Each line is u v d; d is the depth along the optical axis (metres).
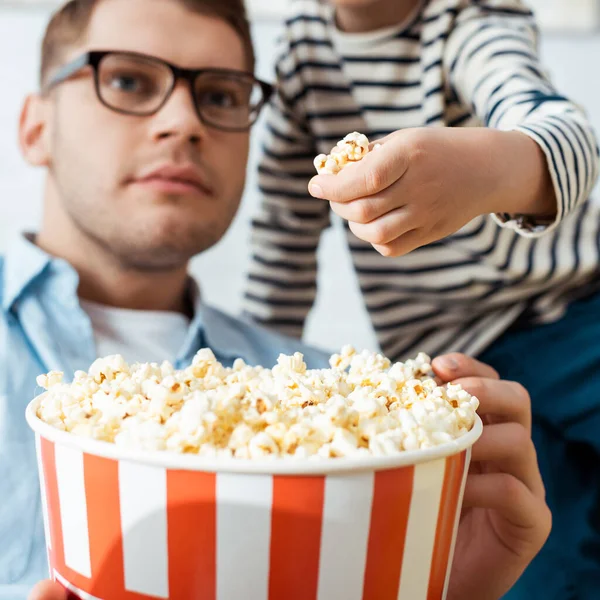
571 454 0.96
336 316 1.93
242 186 0.89
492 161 0.49
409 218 0.44
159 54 0.83
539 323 1.00
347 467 0.33
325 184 0.43
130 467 0.34
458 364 0.56
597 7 1.89
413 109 0.97
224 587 0.34
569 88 1.99
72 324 0.81
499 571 0.55
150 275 0.88
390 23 0.96
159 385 0.39
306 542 0.34
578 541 0.92
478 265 0.97
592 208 1.03
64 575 0.38
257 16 1.76
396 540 0.35
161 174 0.79
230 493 0.33
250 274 1.19
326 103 1.02
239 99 0.89
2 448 0.70
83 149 0.80
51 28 0.90
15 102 1.82
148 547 0.35
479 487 0.51
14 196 1.79
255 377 0.43
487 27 0.87
